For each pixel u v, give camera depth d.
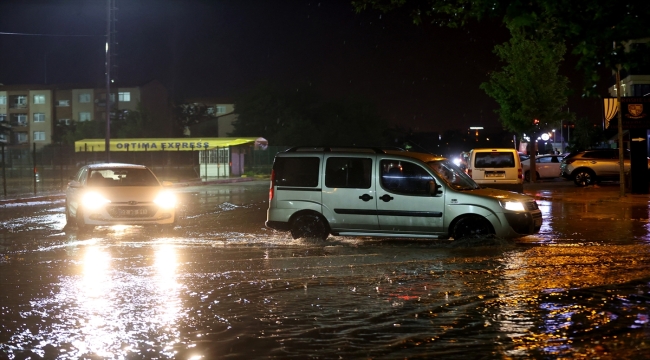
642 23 7.58
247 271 9.71
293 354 5.77
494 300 7.66
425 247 12.07
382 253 11.37
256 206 23.17
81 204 14.79
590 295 7.84
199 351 5.88
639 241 12.66
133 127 72.06
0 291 8.38
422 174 12.29
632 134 25.11
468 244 11.89
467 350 5.82
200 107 90.38
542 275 9.13
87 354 5.82
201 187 39.12
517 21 7.68
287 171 12.97
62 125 84.38
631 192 25.31
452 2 9.27
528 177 39.59
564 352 5.73
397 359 5.61
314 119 80.69
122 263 10.51
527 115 37.44
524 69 37.69
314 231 12.74
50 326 6.73
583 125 62.34
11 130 85.88
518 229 11.95
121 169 16.50
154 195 15.20
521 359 5.57
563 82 37.81
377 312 7.17
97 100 85.62
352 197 12.52
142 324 6.79
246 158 58.97
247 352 5.84
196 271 9.73
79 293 8.26
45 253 11.66
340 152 12.71
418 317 6.95
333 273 9.49
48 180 45.34
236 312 7.24
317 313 7.16
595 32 7.84
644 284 8.44
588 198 24.36
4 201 26.55
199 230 15.34
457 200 12.04
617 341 6.02
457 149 105.62
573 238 13.18
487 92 39.16
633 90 51.75
